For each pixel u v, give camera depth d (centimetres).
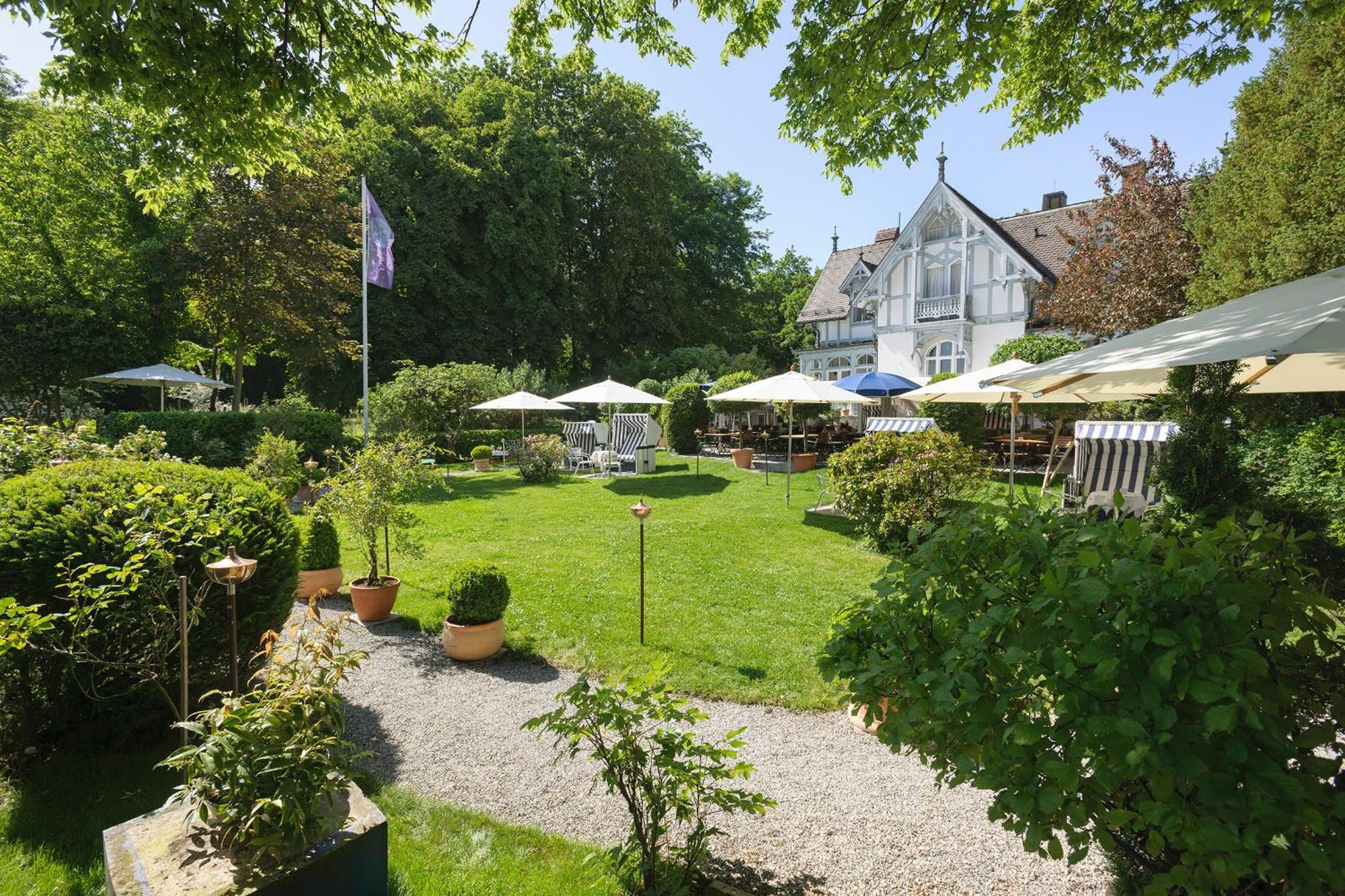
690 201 3972
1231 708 135
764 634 565
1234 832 133
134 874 209
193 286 1973
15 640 274
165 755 367
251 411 1666
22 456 635
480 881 272
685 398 2159
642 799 275
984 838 305
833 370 3041
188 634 346
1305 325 310
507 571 756
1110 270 1642
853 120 616
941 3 519
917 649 203
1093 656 150
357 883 233
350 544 891
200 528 355
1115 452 980
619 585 702
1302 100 949
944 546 215
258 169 564
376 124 2477
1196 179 1537
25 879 269
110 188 1973
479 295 2770
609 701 241
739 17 574
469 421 2225
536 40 587
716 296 4078
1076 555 182
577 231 3338
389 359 2622
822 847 301
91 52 412
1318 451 691
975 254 2375
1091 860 287
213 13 426
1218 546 183
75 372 1905
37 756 353
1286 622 168
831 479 906
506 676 501
